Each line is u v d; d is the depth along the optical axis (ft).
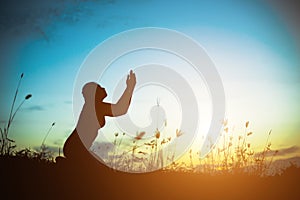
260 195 10.92
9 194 9.14
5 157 10.89
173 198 10.14
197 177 12.07
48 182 9.90
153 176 11.36
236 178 12.06
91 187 9.93
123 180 10.59
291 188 11.53
